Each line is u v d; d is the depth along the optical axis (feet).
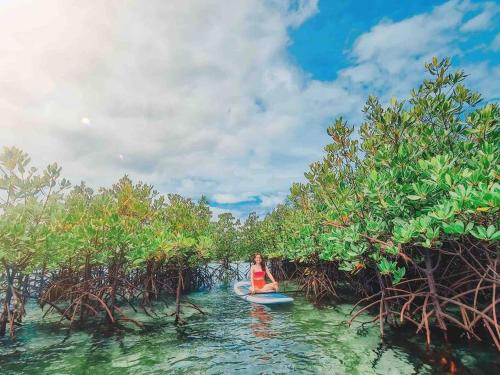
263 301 34.94
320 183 28.89
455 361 18.20
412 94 27.86
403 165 23.00
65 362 19.75
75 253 28.84
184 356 20.63
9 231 21.71
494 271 19.12
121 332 26.02
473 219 18.12
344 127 29.45
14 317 24.66
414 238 21.81
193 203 57.16
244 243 70.79
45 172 28.04
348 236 24.09
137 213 38.37
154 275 40.42
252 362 19.44
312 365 18.72
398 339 22.44
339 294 41.24
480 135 21.50
